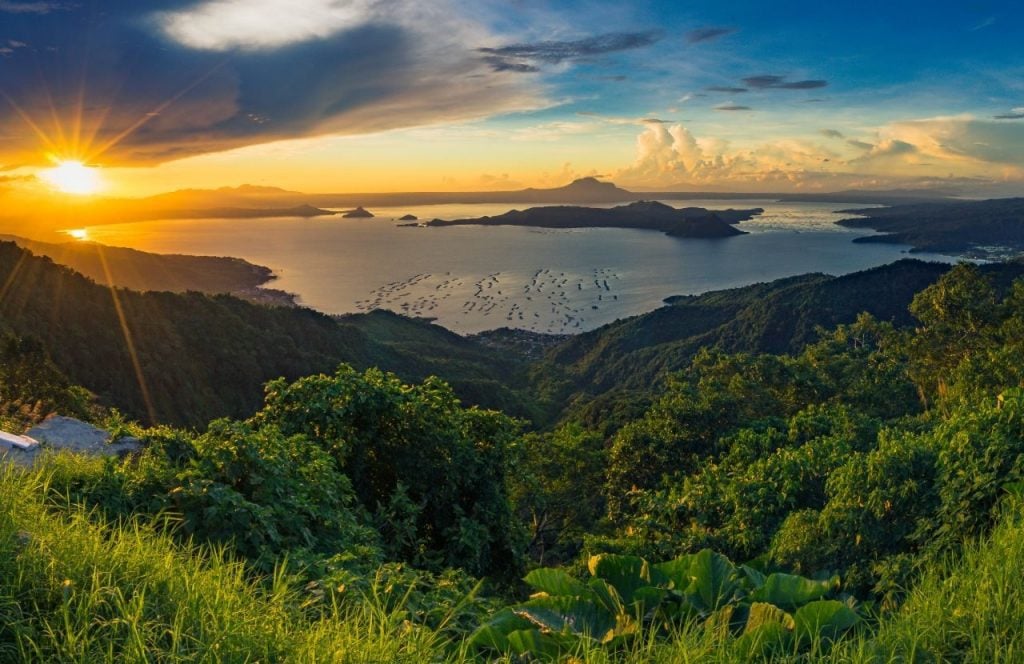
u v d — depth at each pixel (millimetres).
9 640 2482
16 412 8547
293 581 3768
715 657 2832
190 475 4688
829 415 18469
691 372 36375
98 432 5902
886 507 6734
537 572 3879
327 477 6168
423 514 8992
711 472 13953
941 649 3053
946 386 25297
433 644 3289
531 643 3176
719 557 4020
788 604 3793
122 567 3006
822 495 10094
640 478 22438
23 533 3129
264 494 5066
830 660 2896
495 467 10055
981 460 5949
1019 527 4062
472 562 8367
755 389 31156
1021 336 26891
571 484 26969
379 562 5152
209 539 4062
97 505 4148
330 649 2705
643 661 2830
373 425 8812
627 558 4004
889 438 7707
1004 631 2969
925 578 3990
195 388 64000
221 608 2846
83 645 2371
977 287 28766
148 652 2455
